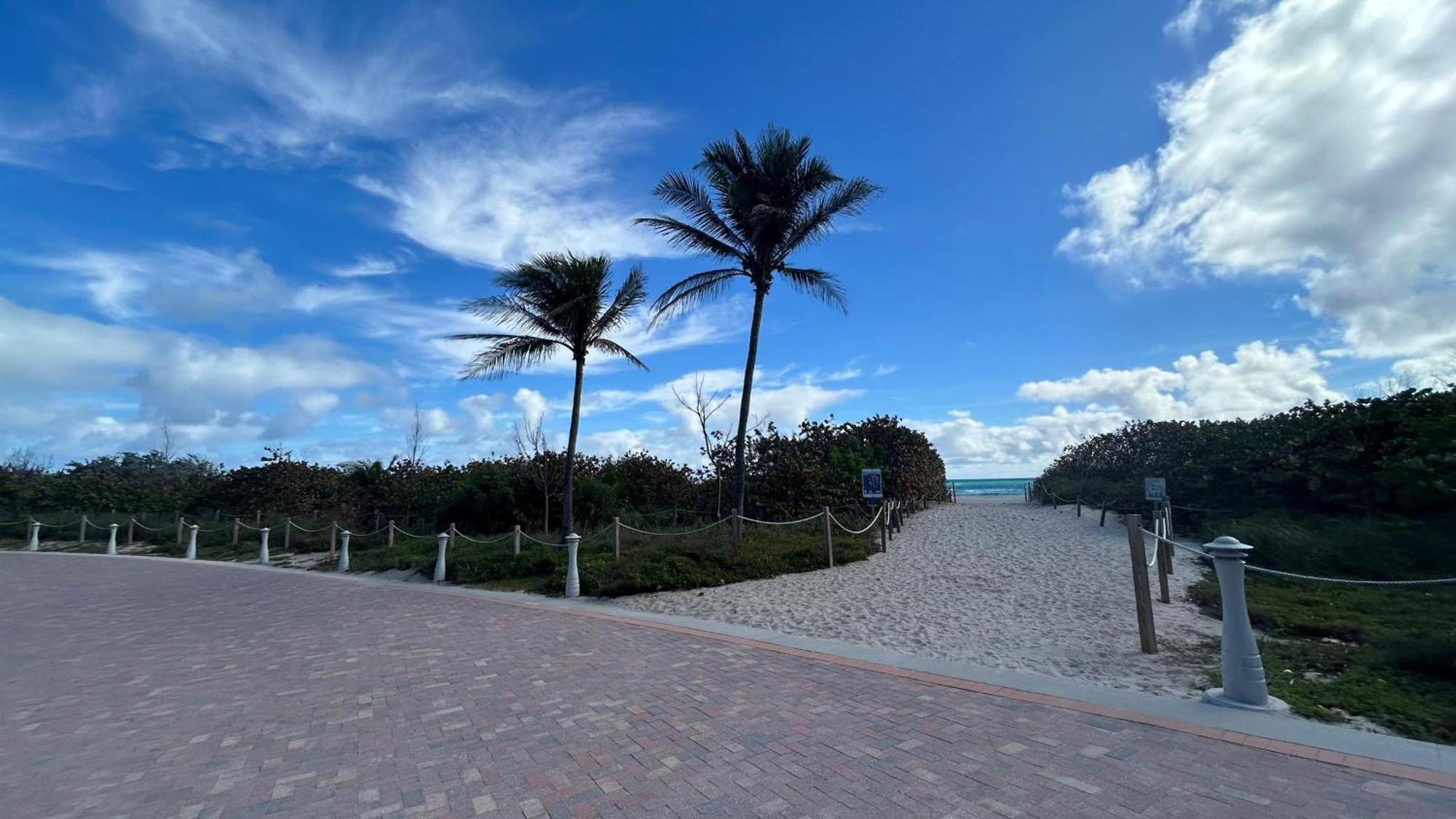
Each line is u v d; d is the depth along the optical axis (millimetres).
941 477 36250
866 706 5641
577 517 20312
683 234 16375
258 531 24500
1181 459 20422
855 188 16156
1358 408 14438
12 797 4328
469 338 18422
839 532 17641
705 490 22125
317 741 5242
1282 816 3586
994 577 12781
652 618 10195
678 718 5484
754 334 16531
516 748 4938
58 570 19312
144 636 9883
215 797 4270
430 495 23656
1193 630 8422
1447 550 10266
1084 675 6648
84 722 5887
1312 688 5820
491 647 8391
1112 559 14391
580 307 17875
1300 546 11383
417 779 4457
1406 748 4449
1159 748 4535
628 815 3840
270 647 8828
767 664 7203
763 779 4254
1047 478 33469
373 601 12727
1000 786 4035
